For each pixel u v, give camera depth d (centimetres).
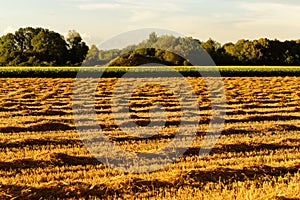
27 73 6231
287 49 9206
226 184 1392
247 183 1389
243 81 5269
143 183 1361
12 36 9875
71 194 1283
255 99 3678
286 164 1614
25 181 1436
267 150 1895
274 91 4241
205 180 1412
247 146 1941
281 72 6606
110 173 1544
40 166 1611
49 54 9569
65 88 4403
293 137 2123
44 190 1299
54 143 1972
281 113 2927
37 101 3491
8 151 1825
